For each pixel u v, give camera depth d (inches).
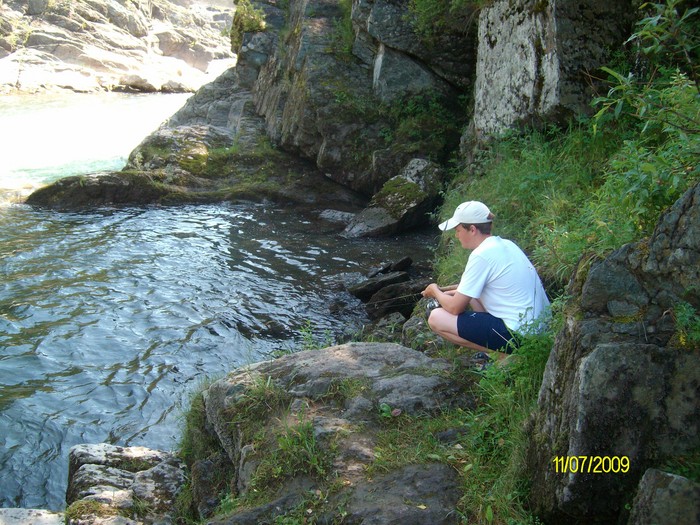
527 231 298.2
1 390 271.3
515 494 141.5
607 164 293.9
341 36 579.5
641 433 127.0
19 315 336.2
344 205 541.6
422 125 525.0
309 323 300.2
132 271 397.1
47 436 243.4
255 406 182.4
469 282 191.0
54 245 441.4
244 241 455.5
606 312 135.6
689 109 185.2
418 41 518.9
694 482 117.1
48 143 790.5
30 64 1331.2
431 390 180.7
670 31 161.2
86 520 171.8
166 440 242.2
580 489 129.1
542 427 142.3
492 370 174.7
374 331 308.7
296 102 571.2
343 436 164.7
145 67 1492.4
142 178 550.6
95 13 1583.4
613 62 319.3
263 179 576.1
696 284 127.0
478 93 416.5
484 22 408.2
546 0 330.0
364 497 146.9
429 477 150.6
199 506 177.2
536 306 191.3
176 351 304.3
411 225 473.1
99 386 276.1
